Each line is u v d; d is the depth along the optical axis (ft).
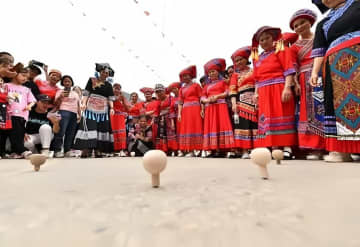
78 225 1.34
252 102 9.34
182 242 1.06
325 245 0.98
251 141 9.27
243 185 2.50
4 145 10.68
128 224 1.34
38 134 11.73
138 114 16.79
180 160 7.49
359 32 5.31
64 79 12.59
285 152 8.58
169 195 2.08
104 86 12.10
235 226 1.25
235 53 10.06
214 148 10.62
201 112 11.93
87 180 3.09
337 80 5.63
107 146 12.12
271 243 1.02
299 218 1.36
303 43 7.80
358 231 1.13
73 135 12.62
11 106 10.33
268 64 8.29
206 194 2.09
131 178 3.26
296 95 7.91
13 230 1.27
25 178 3.33
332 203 1.67
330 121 5.87
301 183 2.56
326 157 6.22
